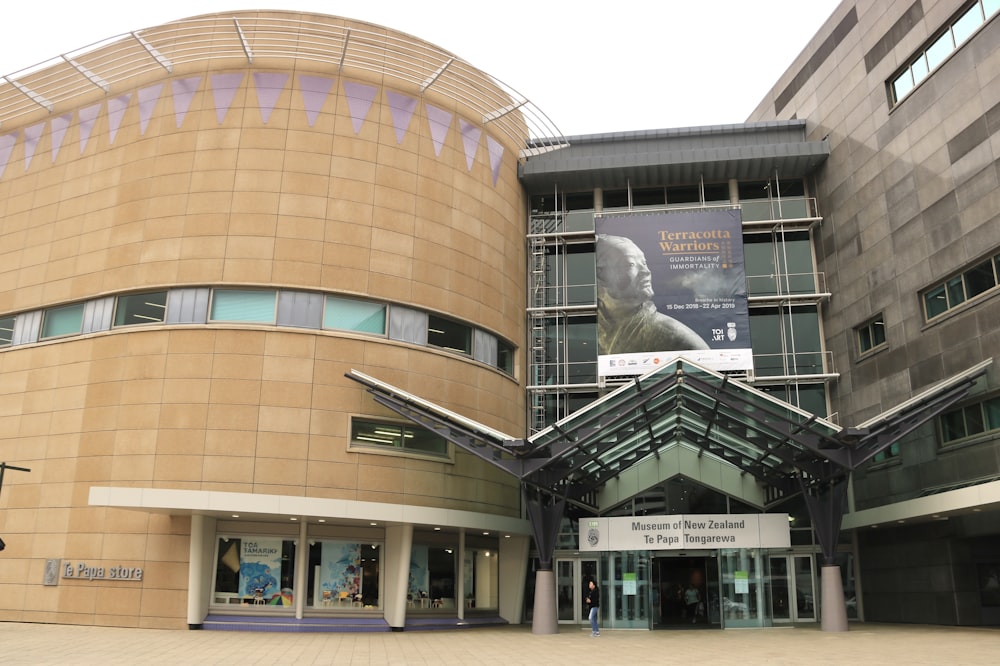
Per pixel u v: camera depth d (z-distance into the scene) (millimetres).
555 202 37781
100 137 29781
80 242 29031
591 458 25234
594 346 35969
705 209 36281
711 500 31656
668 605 29562
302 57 29125
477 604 30406
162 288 27250
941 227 27391
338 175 28562
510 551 32031
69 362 27859
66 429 27203
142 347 26766
